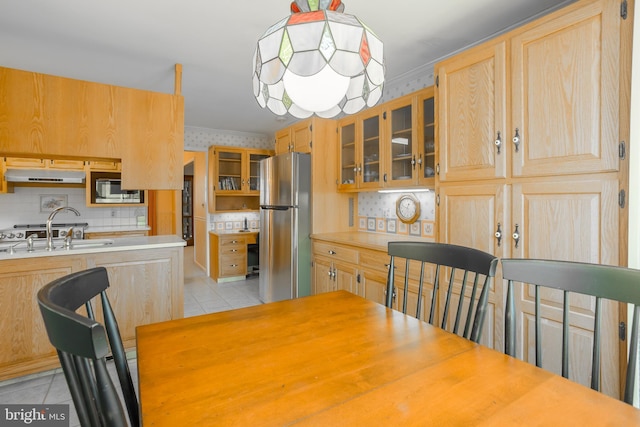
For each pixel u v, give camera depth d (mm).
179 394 775
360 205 3643
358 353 989
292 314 1330
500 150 1735
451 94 1997
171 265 2639
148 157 2682
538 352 1054
